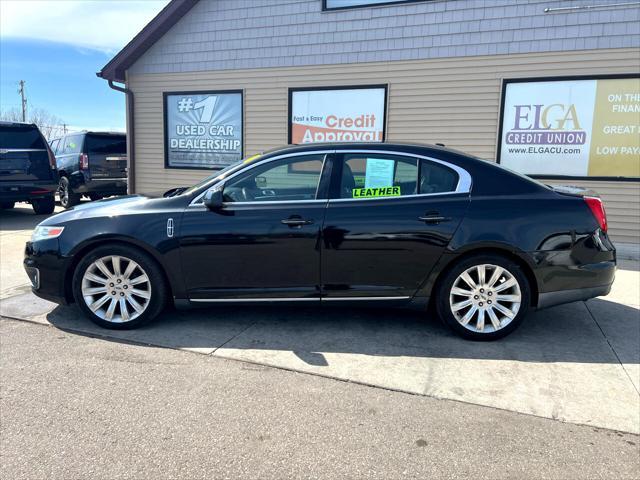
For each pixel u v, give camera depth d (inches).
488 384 131.3
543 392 127.3
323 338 161.8
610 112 296.2
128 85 410.6
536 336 165.5
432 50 325.1
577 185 307.4
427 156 161.0
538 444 105.3
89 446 102.9
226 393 125.0
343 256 158.7
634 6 284.7
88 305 165.5
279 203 161.3
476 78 318.3
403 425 111.8
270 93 368.2
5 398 121.6
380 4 332.8
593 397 125.0
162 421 112.3
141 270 163.9
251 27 367.2
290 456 100.4
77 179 478.0
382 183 161.0
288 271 161.0
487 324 161.5
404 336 164.4
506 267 156.5
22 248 293.6
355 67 343.9
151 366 139.8
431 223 155.9
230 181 163.8
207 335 163.2
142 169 418.3
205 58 383.9
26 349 150.7
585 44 295.1
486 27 312.3
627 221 301.1
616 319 182.7
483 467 97.6
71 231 164.7
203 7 378.3
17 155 398.0
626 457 101.3
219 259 161.0
